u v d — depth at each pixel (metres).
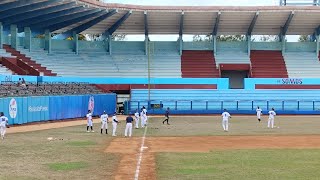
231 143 31.44
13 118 44.41
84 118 58.69
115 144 30.25
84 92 61.47
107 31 79.81
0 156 23.86
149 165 21.36
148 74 71.88
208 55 80.50
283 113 68.94
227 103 70.44
